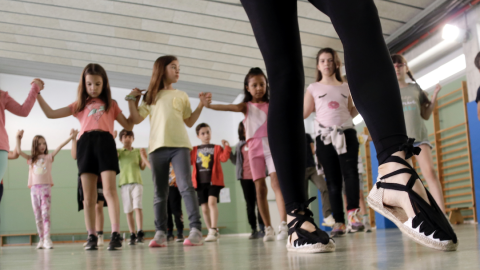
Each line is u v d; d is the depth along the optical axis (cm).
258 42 100
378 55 77
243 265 75
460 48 568
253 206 419
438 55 593
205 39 685
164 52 743
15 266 111
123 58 785
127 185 468
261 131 295
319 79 314
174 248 213
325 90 288
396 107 76
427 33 577
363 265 63
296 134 99
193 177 452
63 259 145
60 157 859
